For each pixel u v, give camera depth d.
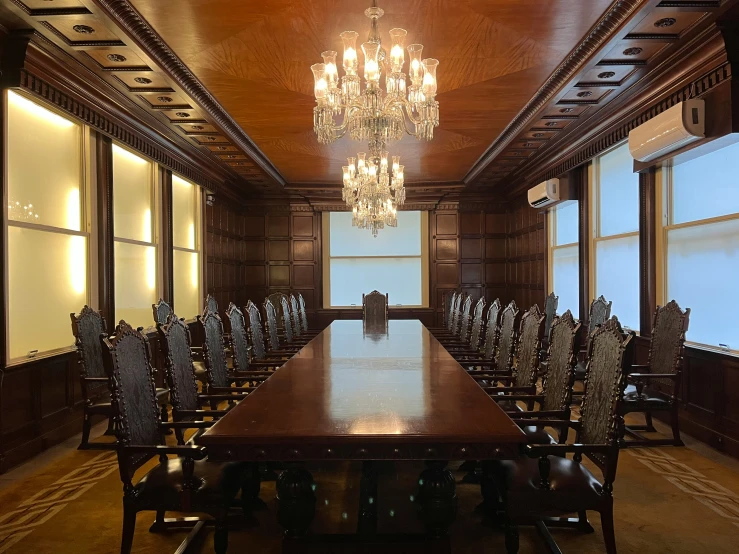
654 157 4.61
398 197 6.04
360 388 2.85
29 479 3.46
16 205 4.04
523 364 3.76
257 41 3.83
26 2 3.21
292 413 2.33
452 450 2.01
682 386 4.52
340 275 10.84
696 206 4.57
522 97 5.03
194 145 6.61
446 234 10.32
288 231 10.34
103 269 5.07
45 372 4.14
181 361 3.12
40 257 4.30
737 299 4.07
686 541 2.57
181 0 3.25
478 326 5.45
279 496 2.29
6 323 3.71
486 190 10.20
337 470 3.61
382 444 2.01
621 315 5.91
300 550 2.25
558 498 2.19
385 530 2.72
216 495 2.21
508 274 10.16
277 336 6.04
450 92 4.88
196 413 2.85
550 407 3.10
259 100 5.08
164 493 2.22
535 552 2.49
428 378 3.14
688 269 4.66
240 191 9.72
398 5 3.33
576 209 7.22
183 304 7.46
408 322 7.22
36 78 3.88
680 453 3.90
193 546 2.58
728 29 3.54
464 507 3.00
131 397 2.33
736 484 3.29
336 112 3.78
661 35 3.70
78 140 4.86
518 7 3.36
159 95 4.81
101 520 2.85
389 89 3.64
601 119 5.44
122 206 5.71
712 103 3.87
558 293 7.79
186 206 7.64
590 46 3.90
